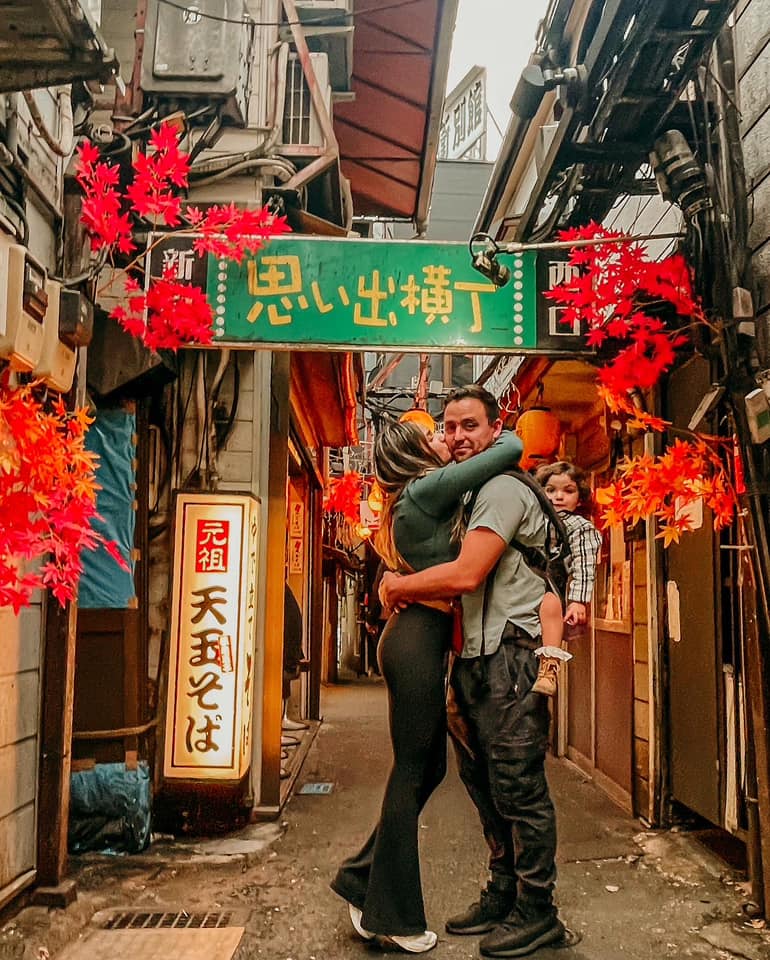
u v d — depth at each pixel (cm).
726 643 451
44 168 392
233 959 331
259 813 541
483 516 327
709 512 465
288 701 1017
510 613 341
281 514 574
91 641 477
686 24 342
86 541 354
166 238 471
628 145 431
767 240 395
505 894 356
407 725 331
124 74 589
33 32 270
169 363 504
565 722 781
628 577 588
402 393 1442
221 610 517
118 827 469
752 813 385
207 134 490
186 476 538
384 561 373
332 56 632
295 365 753
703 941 348
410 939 335
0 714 348
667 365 489
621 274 423
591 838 504
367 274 472
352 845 489
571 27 442
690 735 491
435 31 667
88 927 365
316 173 548
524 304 471
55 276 408
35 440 316
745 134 418
